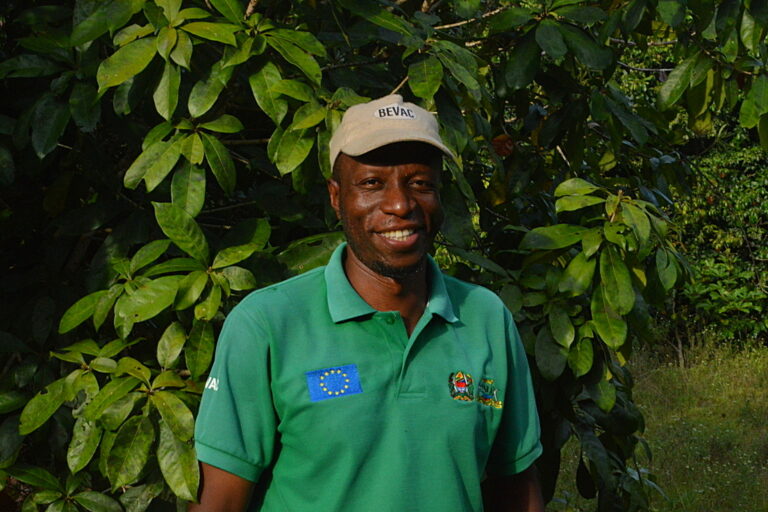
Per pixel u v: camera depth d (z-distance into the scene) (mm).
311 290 1562
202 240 2045
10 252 2598
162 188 2342
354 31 2439
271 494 1533
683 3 2340
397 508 1456
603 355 2547
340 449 1452
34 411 2047
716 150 9656
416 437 1480
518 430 1687
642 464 6465
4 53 2564
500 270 2461
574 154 2941
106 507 2170
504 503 1746
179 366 2301
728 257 9891
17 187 2568
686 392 8508
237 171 2787
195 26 2010
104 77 1965
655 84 8508
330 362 1479
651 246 2314
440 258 4027
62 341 2414
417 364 1513
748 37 2416
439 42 2268
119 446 1934
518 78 2525
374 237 1508
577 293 2326
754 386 8719
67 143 2547
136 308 1969
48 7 2357
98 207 2385
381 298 1555
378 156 1494
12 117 2457
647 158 3336
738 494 6066
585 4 2807
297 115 2051
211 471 1497
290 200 2396
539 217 3084
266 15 2473
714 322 10055
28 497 2225
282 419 1486
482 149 2973
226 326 1528
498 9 2979
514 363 1680
